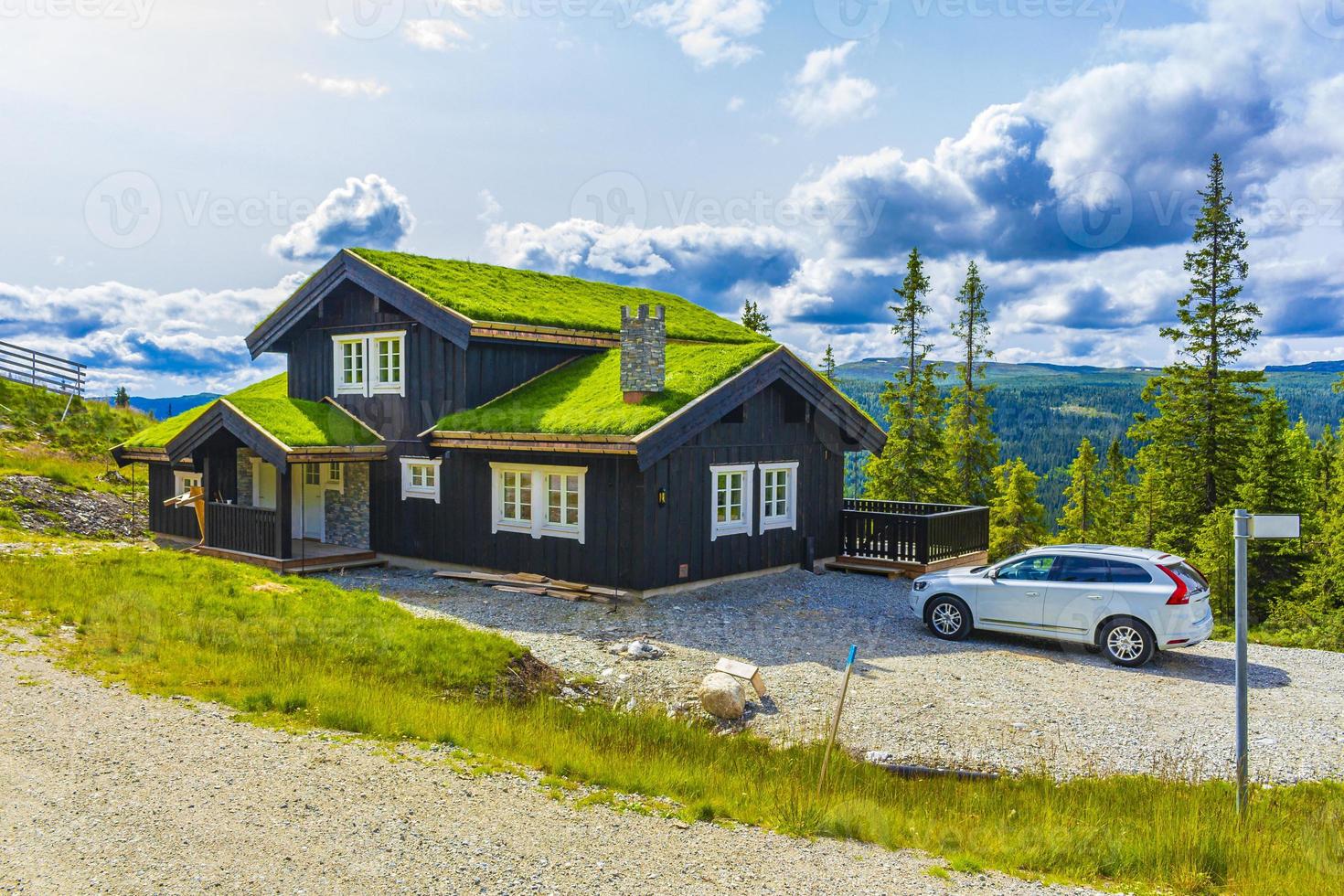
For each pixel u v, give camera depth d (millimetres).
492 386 19281
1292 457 37344
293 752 7992
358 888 5598
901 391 42375
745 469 17672
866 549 19688
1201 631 12172
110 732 8180
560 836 6641
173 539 22641
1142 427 39281
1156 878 6535
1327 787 8250
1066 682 11680
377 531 20141
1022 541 47844
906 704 10828
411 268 20469
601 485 16125
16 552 15406
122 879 5539
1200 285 36500
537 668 11969
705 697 10789
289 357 22688
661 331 16703
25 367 34219
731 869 6262
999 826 7391
